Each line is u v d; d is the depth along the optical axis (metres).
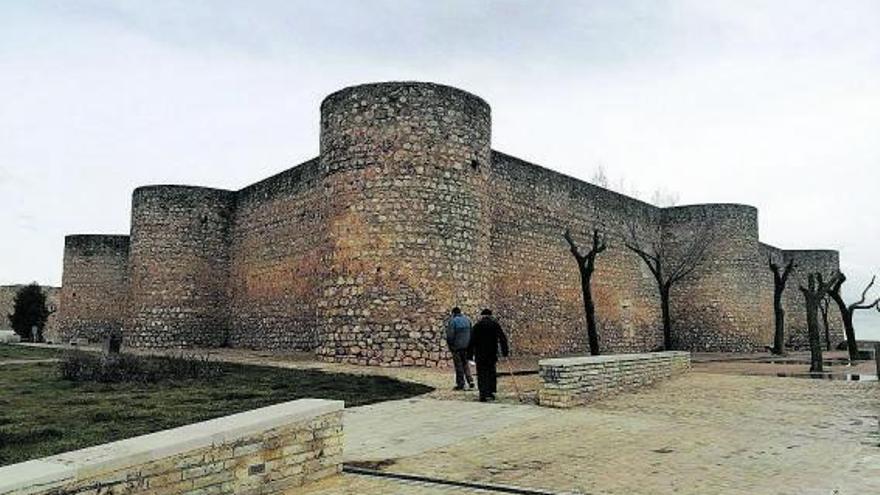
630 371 15.93
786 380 18.11
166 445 6.15
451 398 13.89
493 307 26.42
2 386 15.32
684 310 37.25
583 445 9.30
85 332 41.06
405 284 19.84
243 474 6.82
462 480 7.51
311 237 27.42
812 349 22.61
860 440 9.87
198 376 16.88
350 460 8.52
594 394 13.99
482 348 13.67
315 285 26.91
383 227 20.11
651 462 8.32
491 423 10.98
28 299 49.38
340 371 17.94
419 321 19.72
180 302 31.66
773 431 10.58
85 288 41.31
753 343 36.91
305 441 7.49
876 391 15.70
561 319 29.81
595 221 32.69
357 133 20.81
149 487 5.98
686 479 7.53
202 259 32.31
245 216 32.22
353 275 20.22
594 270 32.19
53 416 11.29
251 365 19.69
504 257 27.20
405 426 10.75
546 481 7.46
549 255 29.52
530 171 28.98
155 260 31.91
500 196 27.28
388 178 20.31
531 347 28.09
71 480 5.38
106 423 10.69
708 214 37.31
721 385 16.92
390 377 16.69
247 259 31.69
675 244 37.88
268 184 30.64
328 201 21.36
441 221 20.33
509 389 15.35
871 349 44.16
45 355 25.00
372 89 20.83
